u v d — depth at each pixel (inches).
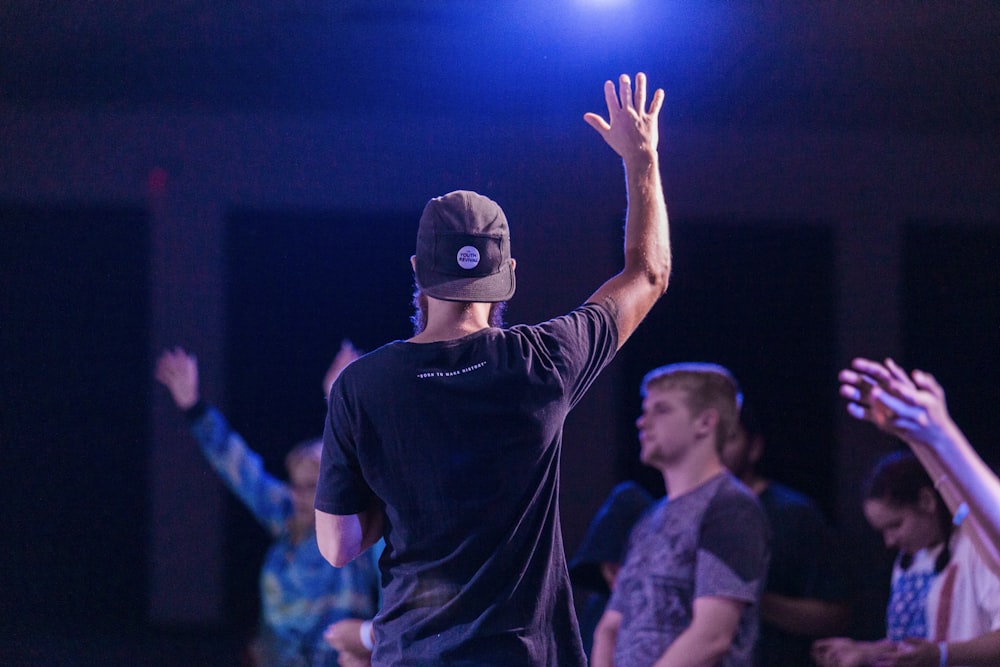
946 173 329.1
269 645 162.1
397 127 328.8
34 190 328.2
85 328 332.8
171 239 330.6
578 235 325.4
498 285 75.3
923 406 84.9
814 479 326.3
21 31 259.6
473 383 71.3
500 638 71.3
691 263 331.3
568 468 325.4
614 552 154.6
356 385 72.1
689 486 126.8
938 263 331.9
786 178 329.1
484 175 327.6
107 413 333.7
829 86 288.5
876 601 160.7
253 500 175.6
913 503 128.0
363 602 158.9
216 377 330.6
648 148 87.1
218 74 293.3
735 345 331.0
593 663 131.6
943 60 266.8
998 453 327.6
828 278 330.3
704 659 115.3
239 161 329.7
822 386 329.1
